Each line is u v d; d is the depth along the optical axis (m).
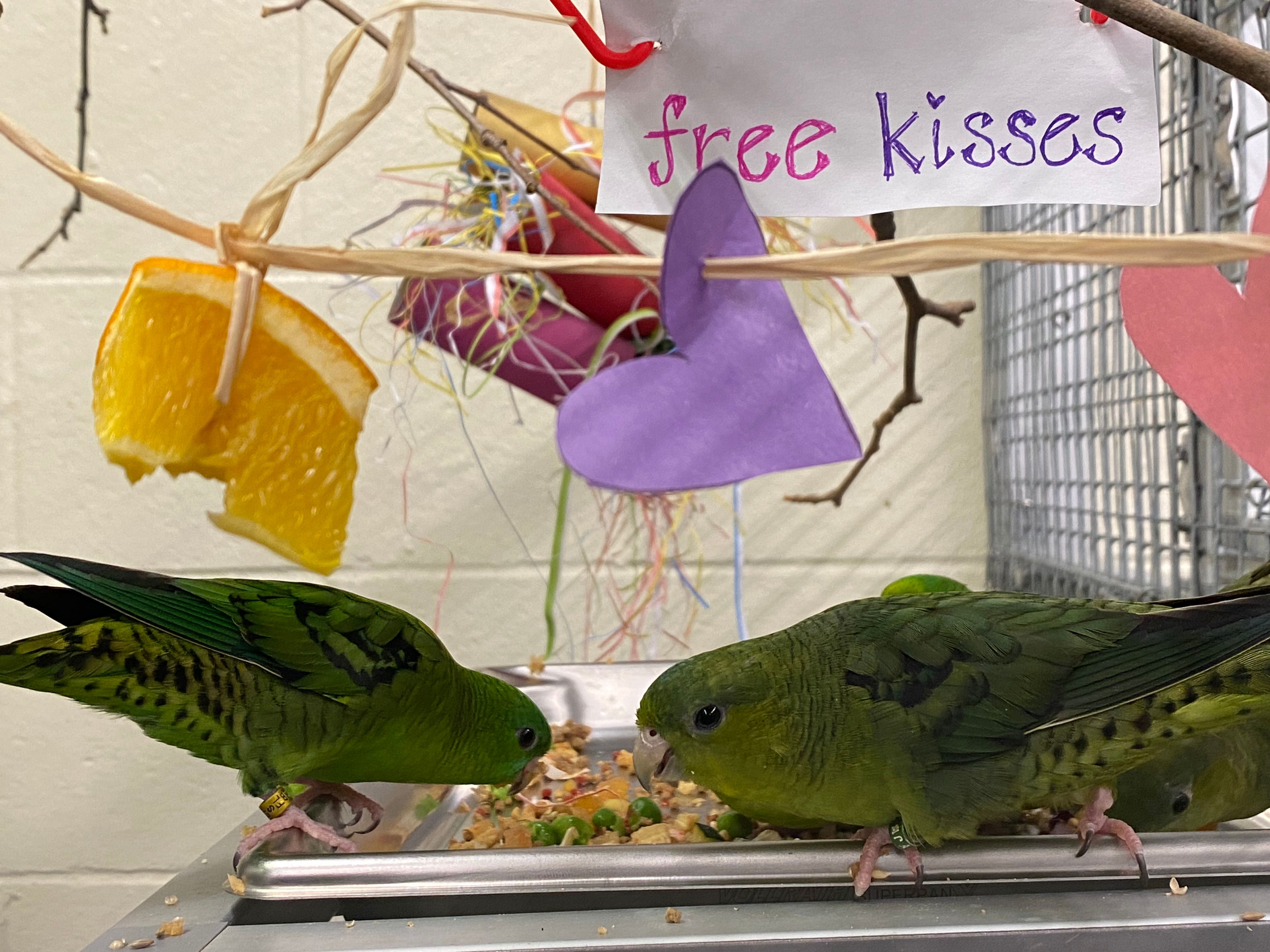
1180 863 0.54
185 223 0.52
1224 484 0.81
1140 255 0.44
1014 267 1.28
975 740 0.57
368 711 0.70
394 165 1.36
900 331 1.39
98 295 1.36
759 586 1.42
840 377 1.40
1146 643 0.58
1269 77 0.45
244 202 1.36
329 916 0.52
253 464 0.60
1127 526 0.97
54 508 1.37
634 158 0.58
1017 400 1.28
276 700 0.69
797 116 0.57
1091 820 0.58
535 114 1.02
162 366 0.56
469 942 0.48
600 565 1.31
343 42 0.50
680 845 0.55
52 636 0.68
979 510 1.41
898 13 0.55
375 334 1.37
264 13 0.69
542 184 0.92
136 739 1.41
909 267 0.46
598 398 0.43
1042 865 0.55
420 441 1.40
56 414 1.36
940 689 0.58
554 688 1.00
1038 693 0.57
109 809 1.40
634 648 1.28
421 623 0.76
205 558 1.39
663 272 0.45
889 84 0.56
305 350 0.59
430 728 0.74
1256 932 0.49
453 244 1.01
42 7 1.32
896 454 1.41
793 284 1.38
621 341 0.96
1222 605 0.58
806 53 0.56
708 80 0.57
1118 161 0.54
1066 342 1.11
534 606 1.41
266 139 1.36
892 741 0.58
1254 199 0.75
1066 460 1.12
